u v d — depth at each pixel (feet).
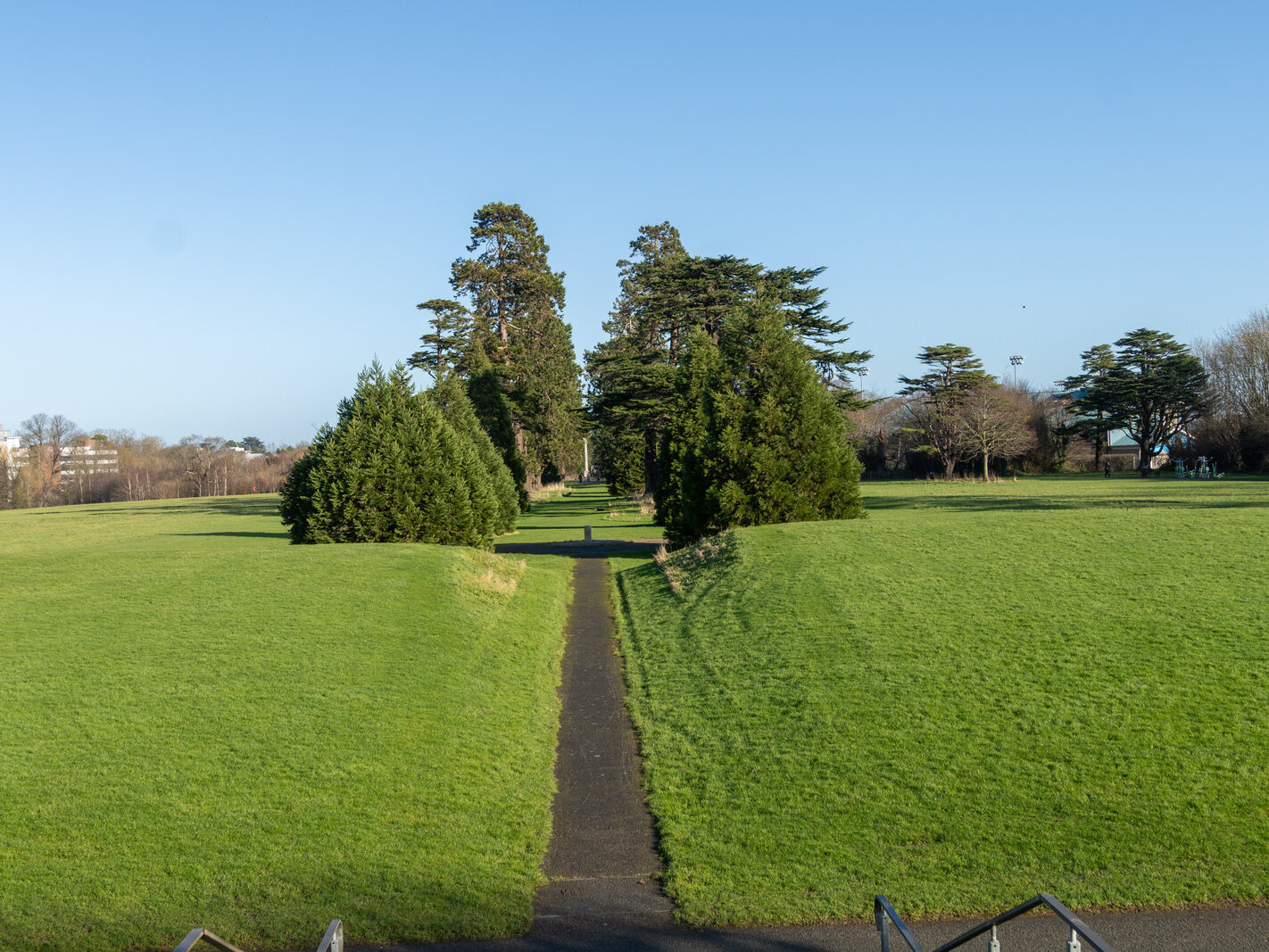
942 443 292.40
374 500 94.73
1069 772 36.11
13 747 39.40
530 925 27.84
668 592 79.97
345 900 28.84
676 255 270.46
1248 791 33.73
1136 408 298.76
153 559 85.51
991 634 51.90
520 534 150.41
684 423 131.54
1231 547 66.39
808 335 175.11
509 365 239.09
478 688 51.62
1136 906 27.48
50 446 409.28
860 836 32.65
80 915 27.53
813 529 86.89
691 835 33.81
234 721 42.96
